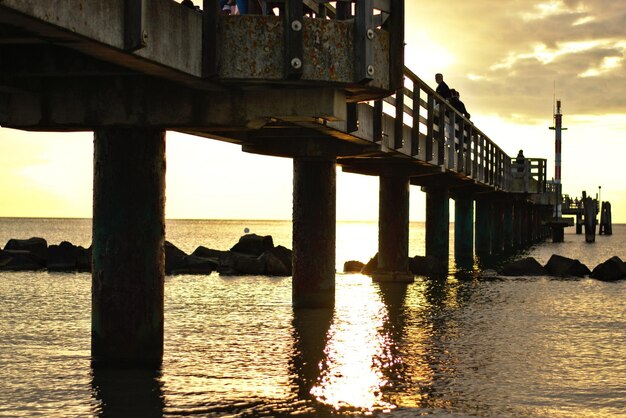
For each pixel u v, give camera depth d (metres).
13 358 13.03
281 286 26.02
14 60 10.31
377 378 12.00
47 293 23.45
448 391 11.30
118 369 12.03
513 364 13.20
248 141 16.98
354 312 18.92
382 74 11.43
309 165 18.97
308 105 11.27
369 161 25.03
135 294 11.94
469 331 16.48
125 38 8.65
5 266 32.66
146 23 8.94
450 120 26.69
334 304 19.66
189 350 13.81
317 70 10.61
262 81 10.55
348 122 15.46
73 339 14.98
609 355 14.09
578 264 30.30
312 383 11.59
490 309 20.06
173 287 25.50
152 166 11.86
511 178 48.75
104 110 11.50
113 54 8.78
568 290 24.98
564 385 11.77
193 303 20.80
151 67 9.52
